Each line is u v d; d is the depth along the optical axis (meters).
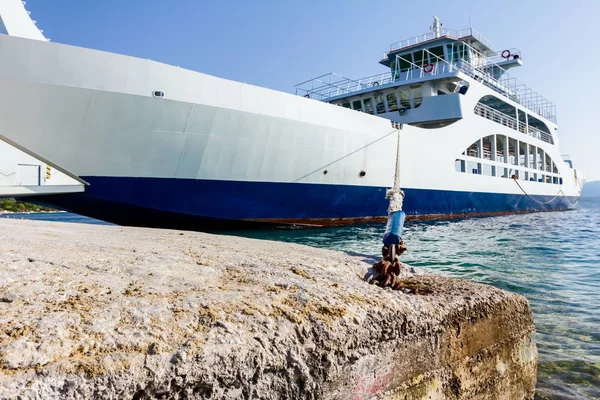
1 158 7.68
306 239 11.23
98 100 8.14
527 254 9.95
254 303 1.67
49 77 7.75
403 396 1.78
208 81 9.31
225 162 10.12
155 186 9.41
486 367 2.21
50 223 6.86
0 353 1.09
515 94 24.69
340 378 1.52
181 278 2.06
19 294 1.56
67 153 8.31
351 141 12.58
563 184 30.88
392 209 2.78
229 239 4.85
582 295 6.00
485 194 20.12
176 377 1.15
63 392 1.02
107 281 1.89
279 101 10.55
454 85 18.62
